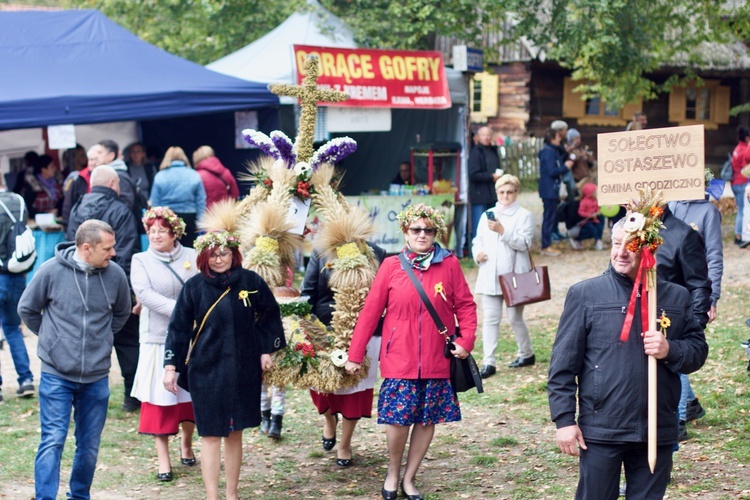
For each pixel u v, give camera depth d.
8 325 8.31
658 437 4.05
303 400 8.37
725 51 25.66
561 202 15.96
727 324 9.81
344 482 6.21
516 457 6.50
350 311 6.03
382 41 16.42
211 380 5.43
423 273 5.66
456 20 16.55
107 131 15.52
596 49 15.48
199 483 6.31
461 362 5.62
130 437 7.39
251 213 6.39
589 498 4.14
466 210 15.18
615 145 4.75
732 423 6.77
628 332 4.04
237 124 14.66
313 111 6.54
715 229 6.10
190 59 19.16
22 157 15.42
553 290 12.57
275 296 6.18
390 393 5.61
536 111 25.53
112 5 19.52
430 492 5.88
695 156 4.58
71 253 5.49
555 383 4.17
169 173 11.02
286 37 15.23
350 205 6.56
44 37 12.44
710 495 5.43
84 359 5.38
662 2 16.47
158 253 6.48
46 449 5.27
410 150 15.67
